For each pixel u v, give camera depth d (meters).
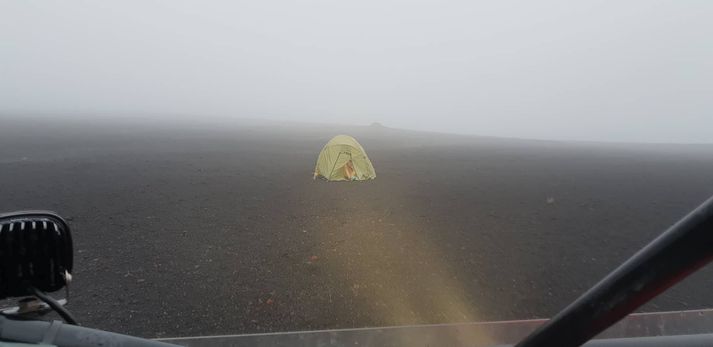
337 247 7.83
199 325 4.63
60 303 1.74
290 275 6.29
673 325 2.47
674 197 16.02
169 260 6.86
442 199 13.70
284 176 18.42
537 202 13.71
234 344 2.27
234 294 5.51
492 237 8.96
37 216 1.73
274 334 2.34
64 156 23.89
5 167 17.98
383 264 6.93
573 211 12.36
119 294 5.43
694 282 6.39
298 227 9.32
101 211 10.44
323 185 15.98
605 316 1.02
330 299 5.43
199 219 9.87
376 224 9.82
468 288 5.98
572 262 7.37
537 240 8.80
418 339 2.41
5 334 1.48
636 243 8.84
